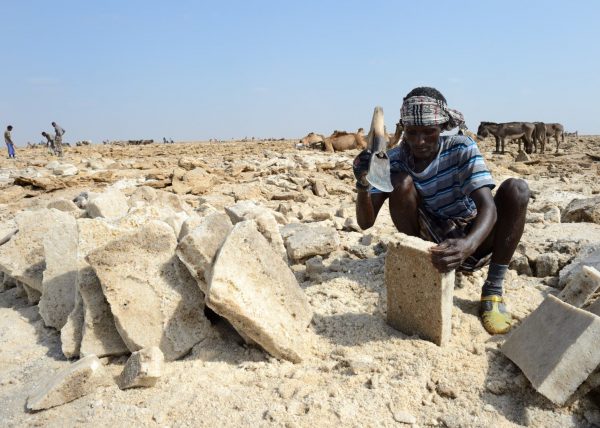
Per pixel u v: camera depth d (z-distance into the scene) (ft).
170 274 10.48
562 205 24.25
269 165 45.44
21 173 43.47
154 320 10.19
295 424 7.73
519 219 10.16
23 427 8.43
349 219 19.13
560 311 8.45
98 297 10.63
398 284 9.89
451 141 10.61
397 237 9.83
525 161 53.21
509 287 12.14
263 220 12.45
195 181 33.27
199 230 10.05
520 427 7.75
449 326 9.63
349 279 12.89
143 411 8.36
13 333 12.06
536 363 8.20
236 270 9.48
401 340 9.74
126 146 108.68
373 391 8.41
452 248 9.01
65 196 32.60
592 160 57.16
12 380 10.00
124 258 10.37
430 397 8.34
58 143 72.64
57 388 8.90
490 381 8.50
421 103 9.99
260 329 9.28
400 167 11.31
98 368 9.24
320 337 10.32
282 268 10.65
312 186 33.32
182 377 9.27
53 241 12.48
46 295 12.10
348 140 66.95
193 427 7.93
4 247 13.42
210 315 10.84
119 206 16.56
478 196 10.00
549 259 13.19
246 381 9.12
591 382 8.00
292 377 9.09
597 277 9.37
